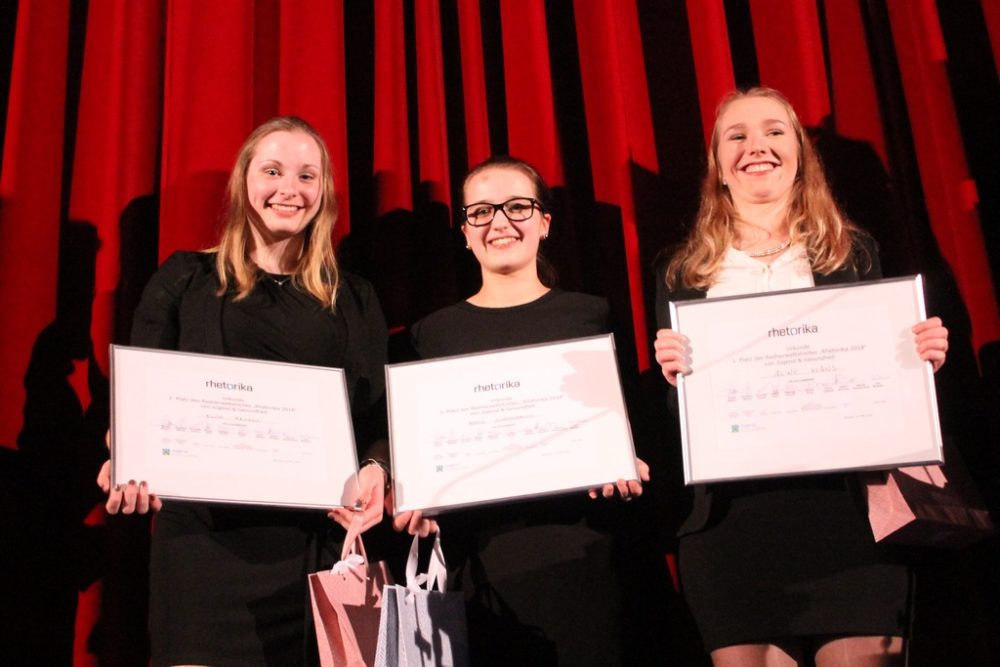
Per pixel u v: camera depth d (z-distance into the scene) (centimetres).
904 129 250
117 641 217
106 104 255
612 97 257
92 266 244
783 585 177
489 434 191
